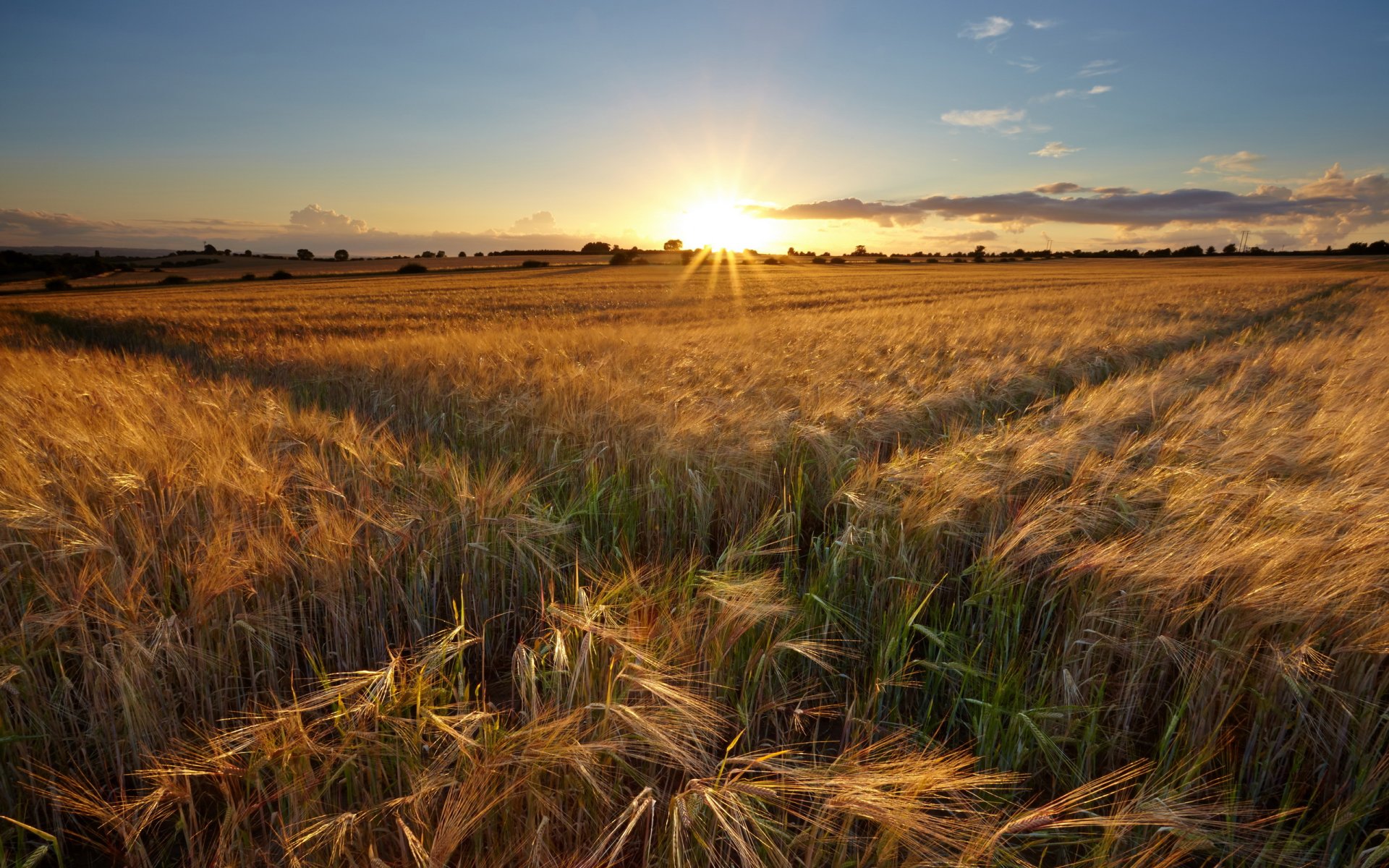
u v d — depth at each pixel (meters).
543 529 3.36
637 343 12.06
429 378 8.14
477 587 3.33
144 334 19.50
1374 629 2.32
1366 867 1.83
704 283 50.97
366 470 3.75
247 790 1.87
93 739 2.34
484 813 1.61
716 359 9.23
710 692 2.33
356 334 19.22
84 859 2.20
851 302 31.48
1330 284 41.38
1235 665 2.39
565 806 1.94
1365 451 4.09
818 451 4.75
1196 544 2.79
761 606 2.41
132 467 3.69
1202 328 15.55
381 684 2.00
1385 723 2.25
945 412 6.61
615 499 4.14
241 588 2.70
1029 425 5.03
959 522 3.34
